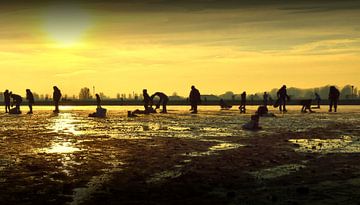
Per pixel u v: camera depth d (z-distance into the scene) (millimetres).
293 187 11398
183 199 10312
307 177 12641
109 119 41438
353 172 13352
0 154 17328
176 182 12023
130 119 41219
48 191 11031
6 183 11906
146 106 52781
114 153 17500
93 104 130375
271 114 43125
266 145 20062
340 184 11688
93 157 16469
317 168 14055
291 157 16344
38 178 12547
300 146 19672
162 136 24359
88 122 36969
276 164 14797
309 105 53969
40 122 37125
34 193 10828
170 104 120125
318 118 40719
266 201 10055
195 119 40406
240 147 19344
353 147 19328
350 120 37656
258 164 14797
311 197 10320
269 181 12125
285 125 31938
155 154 17188
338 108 74625
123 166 14477
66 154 17266
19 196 10555
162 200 10219
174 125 32719
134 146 19781
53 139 23000
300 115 46469
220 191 11039
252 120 28734
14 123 35844
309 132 26359
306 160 15648
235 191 11031
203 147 19359
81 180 12258
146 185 11680
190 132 26750
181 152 17766
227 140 22141
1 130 28766
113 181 12156
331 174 13055
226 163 15008
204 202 10039
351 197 10273
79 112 59406
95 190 11141
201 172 13406
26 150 18562
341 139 22594
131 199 10305
